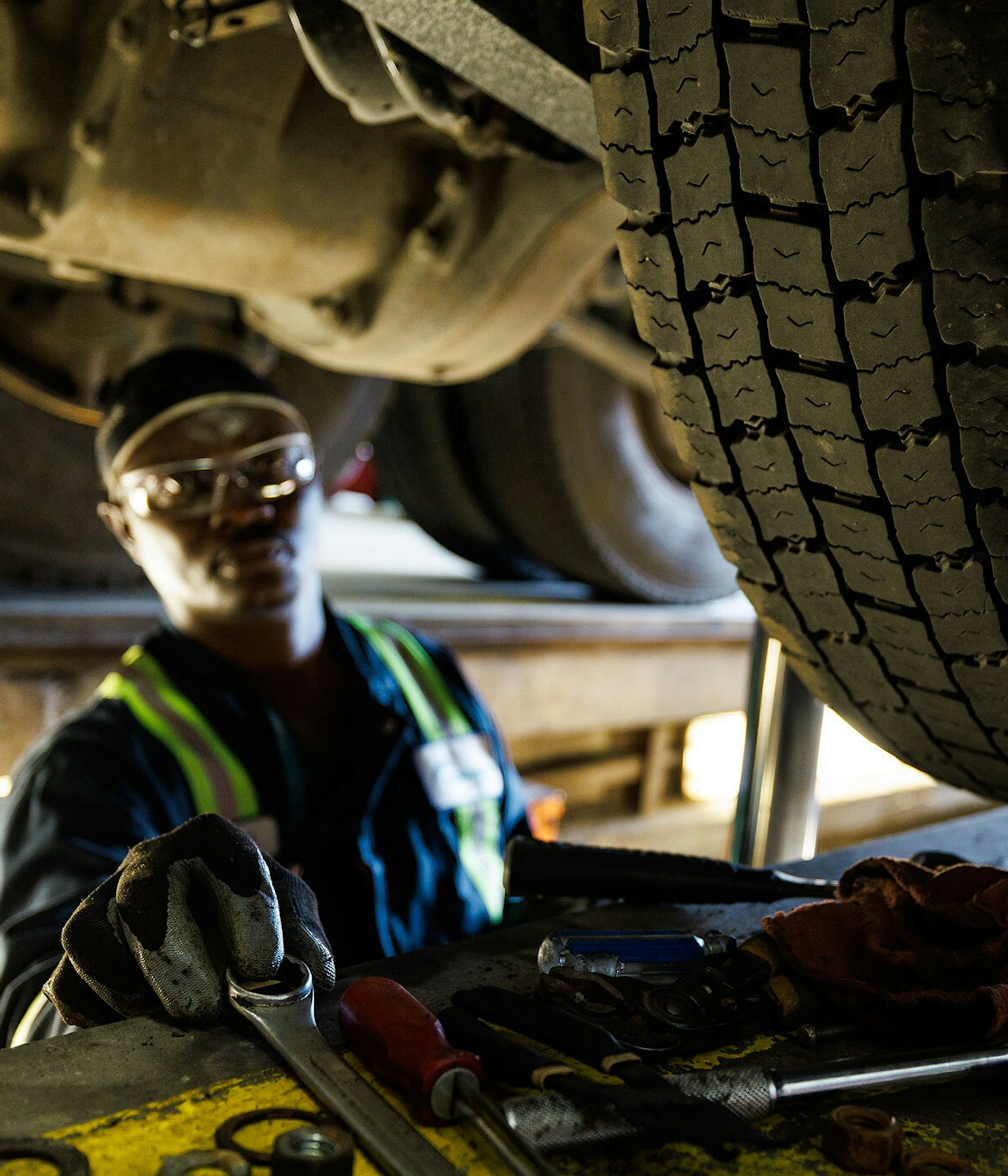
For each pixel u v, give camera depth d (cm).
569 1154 55
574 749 296
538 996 71
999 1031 64
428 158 134
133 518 140
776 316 63
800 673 88
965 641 69
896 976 70
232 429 137
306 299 147
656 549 323
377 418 277
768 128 58
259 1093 59
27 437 223
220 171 120
